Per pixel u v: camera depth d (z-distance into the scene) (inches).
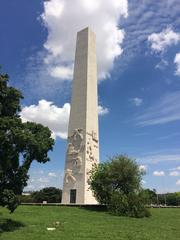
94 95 2957.7
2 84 1333.7
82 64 2970.0
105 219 1786.4
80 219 1726.1
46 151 1417.3
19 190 1350.9
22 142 1322.6
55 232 1285.7
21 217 1699.1
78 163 2748.5
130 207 2020.2
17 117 1371.8
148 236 1259.8
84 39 3036.4
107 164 2372.0
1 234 1220.5
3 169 1299.2
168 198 5032.0
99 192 2316.7
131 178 2297.0
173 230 1446.9
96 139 2893.7
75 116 2876.5
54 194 3718.0
